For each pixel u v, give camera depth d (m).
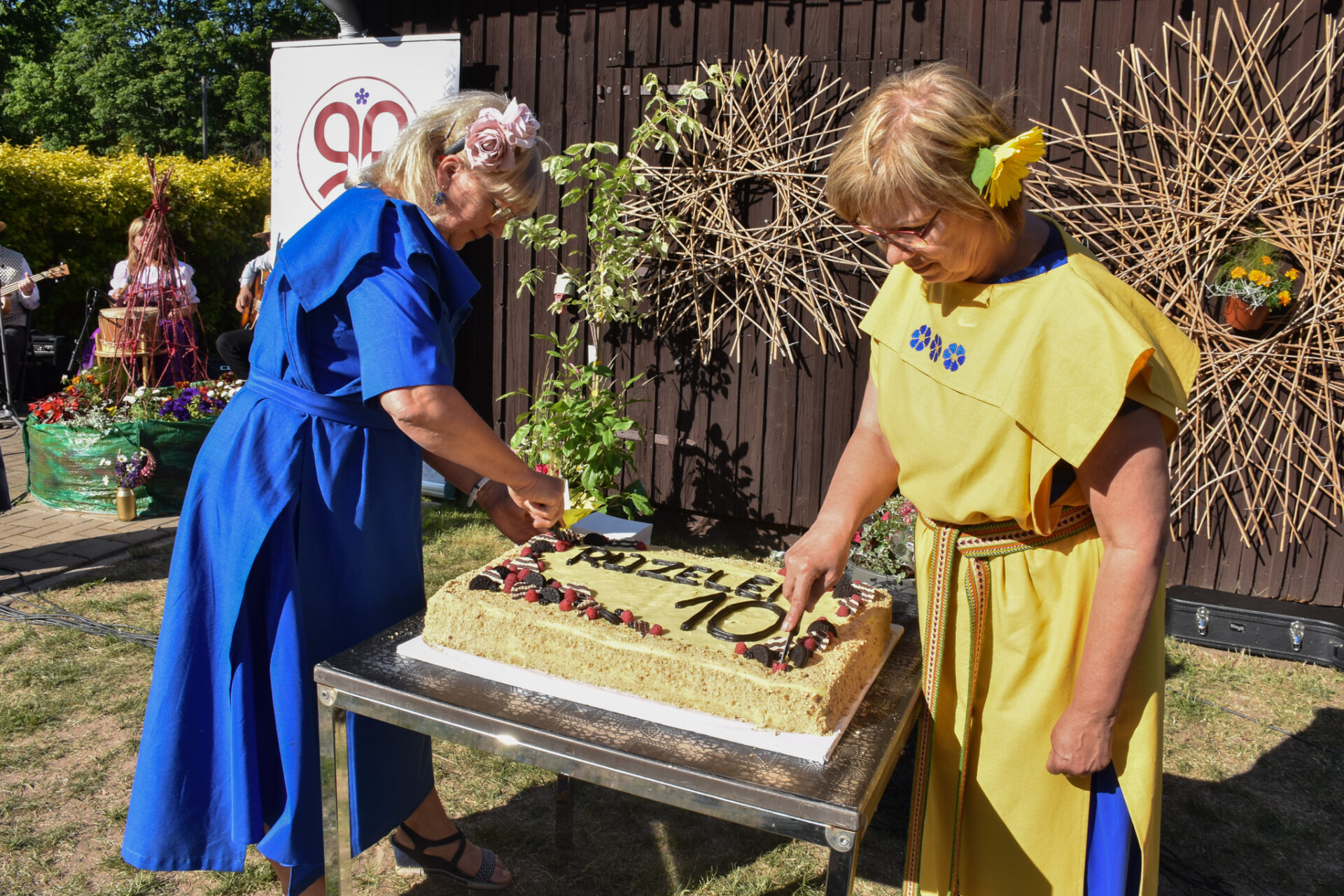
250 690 1.77
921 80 1.27
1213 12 3.90
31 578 4.39
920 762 1.66
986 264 1.36
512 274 5.46
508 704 1.53
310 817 1.80
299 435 1.75
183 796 1.80
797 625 1.57
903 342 1.52
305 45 5.32
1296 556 4.07
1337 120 3.73
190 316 6.42
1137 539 1.31
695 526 5.35
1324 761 3.08
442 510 5.61
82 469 5.40
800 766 1.36
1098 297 1.29
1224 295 3.89
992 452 1.39
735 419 5.03
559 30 5.11
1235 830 2.70
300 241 1.69
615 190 4.69
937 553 1.58
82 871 2.37
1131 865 1.54
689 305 5.00
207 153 30.09
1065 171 4.18
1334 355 3.85
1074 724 1.39
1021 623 1.49
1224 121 3.92
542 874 2.45
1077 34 4.12
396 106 5.19
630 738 1.42
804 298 4.71
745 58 4.70
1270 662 3.85
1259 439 4.05
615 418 4.75
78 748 2.93
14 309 7.45
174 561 1.80
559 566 1.98
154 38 31.72
